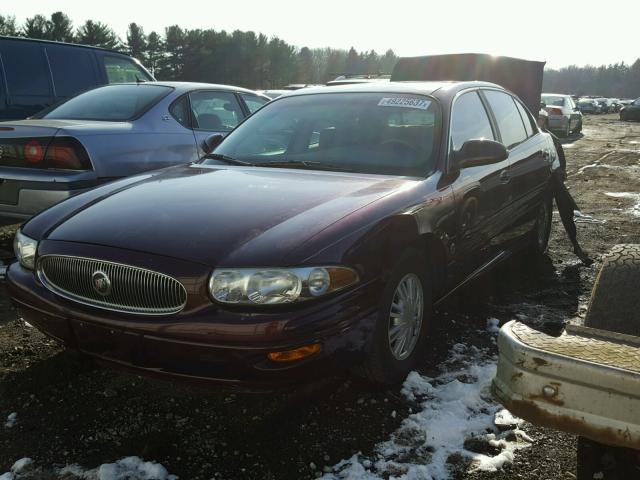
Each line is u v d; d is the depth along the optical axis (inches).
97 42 2704.2
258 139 151.6
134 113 207.0
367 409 108.5
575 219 277.9
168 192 117.3
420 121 140.6
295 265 91.8
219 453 96.0
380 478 89.7
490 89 175.3
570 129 853.2
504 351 74.0
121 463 92.6
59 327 102.7
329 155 138.3
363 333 99.9
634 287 86.0
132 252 96.2
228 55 2977.4
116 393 113.3
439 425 102.8
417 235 113.5
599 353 69.0
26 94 263.7
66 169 178.5
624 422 65.7
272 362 89.9
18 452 95.8
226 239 96.0
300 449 97.1
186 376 92.8
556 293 173.6
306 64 3678.6
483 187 144.7
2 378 117.9
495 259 163.6
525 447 98.3
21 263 112.5
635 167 478.9
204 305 91.5
